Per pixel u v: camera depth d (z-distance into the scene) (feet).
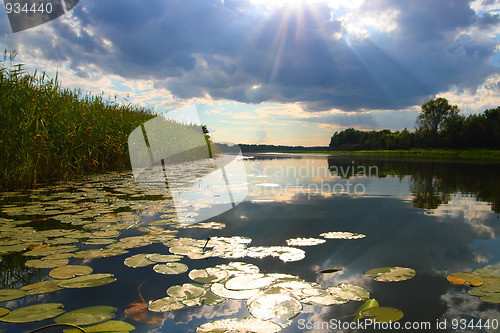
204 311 3.23
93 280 3.93
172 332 2.81
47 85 14.92
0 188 11.43
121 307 3.29
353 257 4.83
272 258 4.78
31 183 12.78
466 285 3.86
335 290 3.68
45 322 2.96
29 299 3.45
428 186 13.70
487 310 3.28
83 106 18.20
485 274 4.18
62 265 4.42
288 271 4.27
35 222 6.94
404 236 5.97
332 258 4.79
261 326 2.92
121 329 2.84
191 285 3.80
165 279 4.01
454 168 26.96
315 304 3.36
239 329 2.86
